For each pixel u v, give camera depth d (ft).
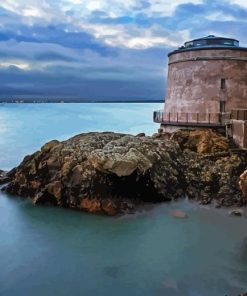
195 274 51.16
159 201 78.02
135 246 59.82
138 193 77.92
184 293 46.78
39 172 85.20
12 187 89.35
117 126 261.03
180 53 105.60
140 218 71.10
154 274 51.44
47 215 74.02
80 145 84.33
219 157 85.15
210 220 69.41
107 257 56.49
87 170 75.87
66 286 49.14
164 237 62.95
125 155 76.13
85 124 272.31
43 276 51.62
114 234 64.59
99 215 72.90
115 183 76.28
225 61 99.25
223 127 95.09
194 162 84.84
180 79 106.01
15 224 70.03
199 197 78.74
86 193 74.64
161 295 46.57
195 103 102.27
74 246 60.44
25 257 57.06
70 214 73.92
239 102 100.17
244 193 68.64
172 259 55.52
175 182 80.48
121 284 49.26
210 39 105.91
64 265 54.44
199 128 98.43
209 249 58.39
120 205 74.69
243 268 52.60
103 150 78.33
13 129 234.58
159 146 84.79
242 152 85.40
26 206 79.82
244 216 70.85
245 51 100.01
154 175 77.66
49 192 78.79
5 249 59.77
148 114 399.65
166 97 114.01
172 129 105.19
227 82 99.45
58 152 84.89
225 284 48.55
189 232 64.59
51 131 228.84
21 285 49.55
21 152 161.58
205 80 100.78
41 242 62.13
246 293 44.11
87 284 49.52
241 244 59.93
